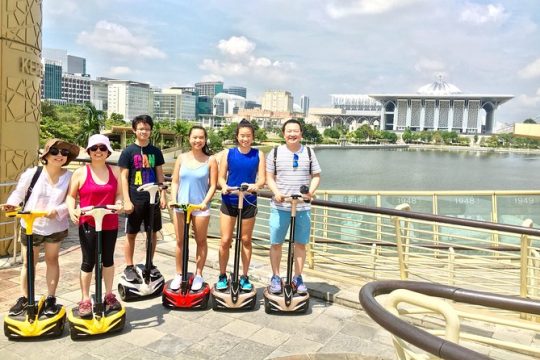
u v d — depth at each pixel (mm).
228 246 4777
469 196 8094
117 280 5383
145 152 4934
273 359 3660
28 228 3740
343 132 180500
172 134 60219
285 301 4508
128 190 4863
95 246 4051
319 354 3766
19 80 6066
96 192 4004
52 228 3963
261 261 6164
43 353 3680
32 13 6230
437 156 129000
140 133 4863
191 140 4656
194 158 4734
